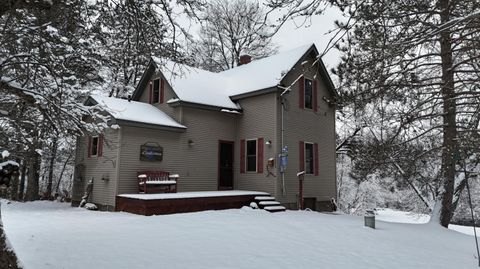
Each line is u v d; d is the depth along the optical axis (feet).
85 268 16.72
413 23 19.48
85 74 28.81
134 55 22.31
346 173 76.64
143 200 36.14
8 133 33.30
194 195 40.04
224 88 54.65
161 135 44.52
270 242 24.57
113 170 40.98
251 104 50.67
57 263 17.22
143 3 19.69
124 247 21.09
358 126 58.29
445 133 32.76
